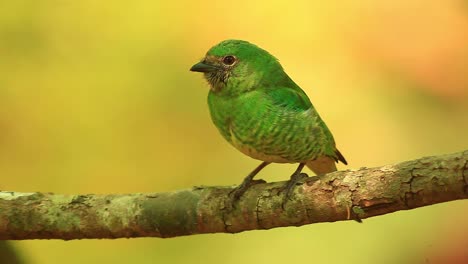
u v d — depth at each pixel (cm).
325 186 784
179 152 1334
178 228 841
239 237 1268
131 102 1338
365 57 1357
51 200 854
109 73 1347
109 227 846
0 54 1340
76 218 847
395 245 1245
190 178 1326
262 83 931
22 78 1337
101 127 1326
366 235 1252
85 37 1359
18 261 1077
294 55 1372
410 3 1358
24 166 1309
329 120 1345
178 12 1376
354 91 1351
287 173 1319
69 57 1351
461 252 1222
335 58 1365
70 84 1339
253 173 857
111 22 1364
